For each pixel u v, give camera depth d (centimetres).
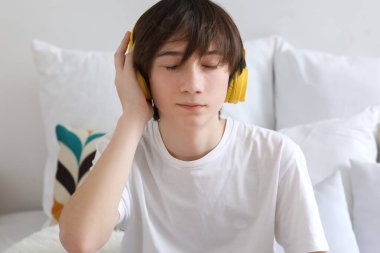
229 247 88
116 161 78
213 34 71
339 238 103
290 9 164
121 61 85
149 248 87
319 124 134
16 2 162
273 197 84
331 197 110
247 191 86
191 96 73
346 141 128
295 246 81
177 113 75
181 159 85
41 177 176
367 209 113
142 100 82
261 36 166
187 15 71
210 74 73
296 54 154
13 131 172
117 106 145
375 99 145
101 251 103
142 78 81
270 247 86
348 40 166
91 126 145
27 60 166
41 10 163
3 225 154
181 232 88
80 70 149
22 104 169
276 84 157
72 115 147
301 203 82
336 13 164
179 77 72
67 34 165
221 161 85
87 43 166
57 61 151
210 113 76
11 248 105
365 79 147
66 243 75
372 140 132
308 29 166
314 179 122
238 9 164
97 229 75
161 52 72
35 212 169
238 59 77
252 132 88
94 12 164
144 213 87
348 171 122
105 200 75
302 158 86
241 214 87
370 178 116
